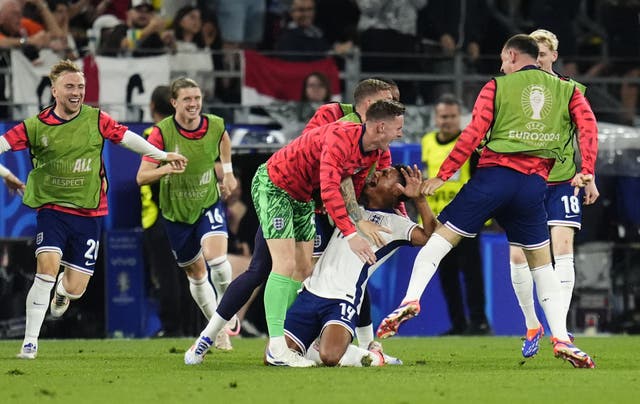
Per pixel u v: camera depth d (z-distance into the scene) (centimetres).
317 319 2714
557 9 5819
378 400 1970
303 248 2772
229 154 3566
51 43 4991
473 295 4266
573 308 4372
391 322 2631
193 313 4219
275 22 5697
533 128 2620
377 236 2523
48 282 3083
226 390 2141
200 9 5228
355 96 2802
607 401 1981
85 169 3109
